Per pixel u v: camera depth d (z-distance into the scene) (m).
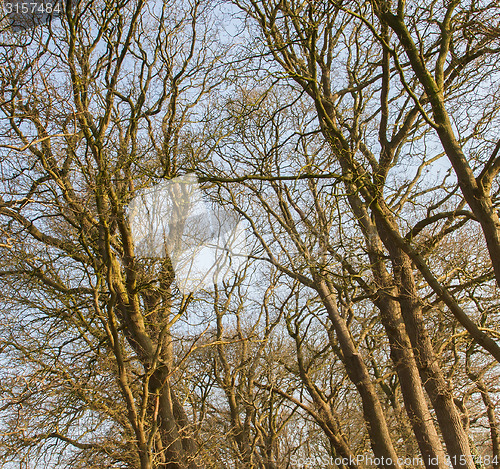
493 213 7.75
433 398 10.29
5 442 8.54
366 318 13.08
